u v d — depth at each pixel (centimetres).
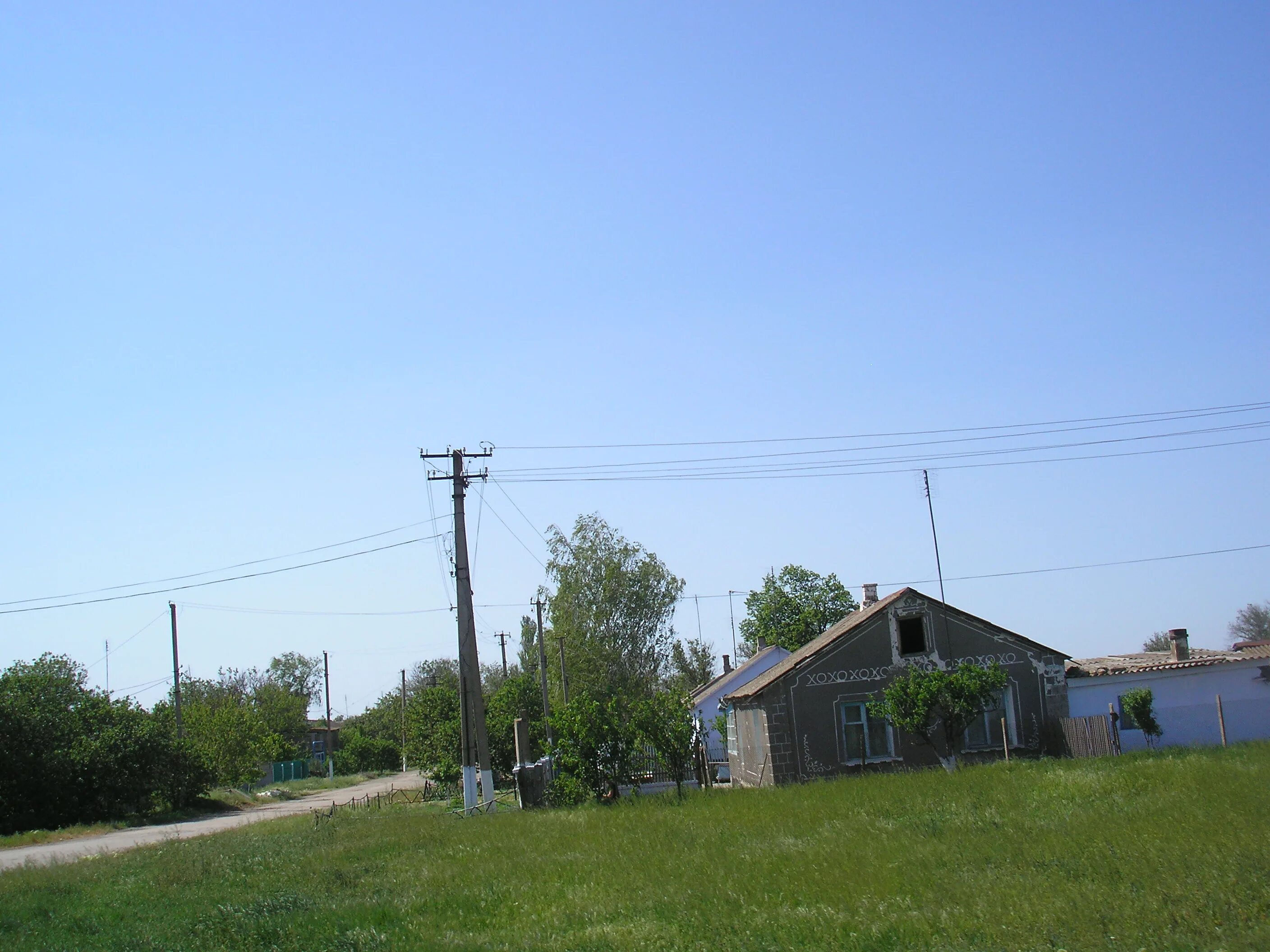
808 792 2367
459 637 3184
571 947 1066
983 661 3222
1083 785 1941
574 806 2788
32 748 4375
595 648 6688
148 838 3406
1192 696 3256
